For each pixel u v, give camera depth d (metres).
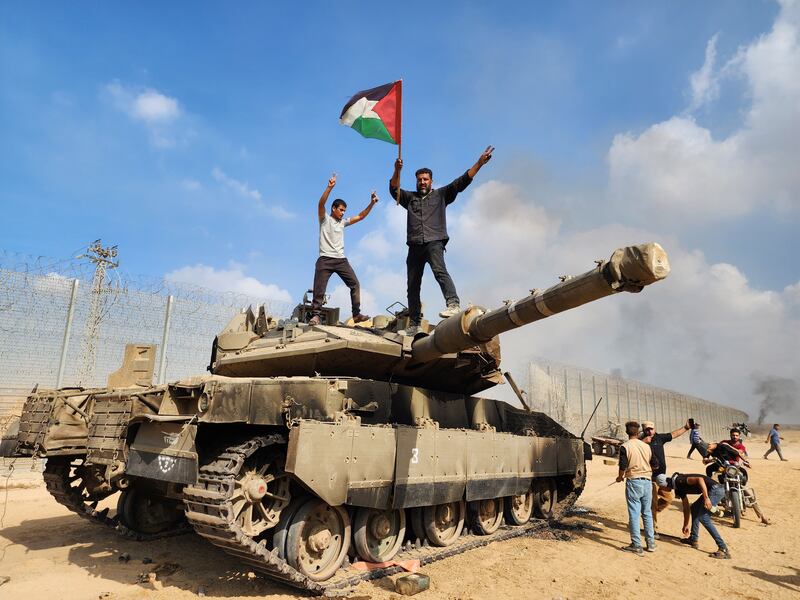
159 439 7.18
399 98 8.73
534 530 11.25
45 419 9.11
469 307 7.23
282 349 9.22
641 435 11.99
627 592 7.25
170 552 8.83
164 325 17.98
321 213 10.38
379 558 8.10
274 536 6.98
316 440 6.69
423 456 8.45
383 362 8.98
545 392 34.62
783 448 44.56
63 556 8.43
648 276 5.03
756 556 9.55
